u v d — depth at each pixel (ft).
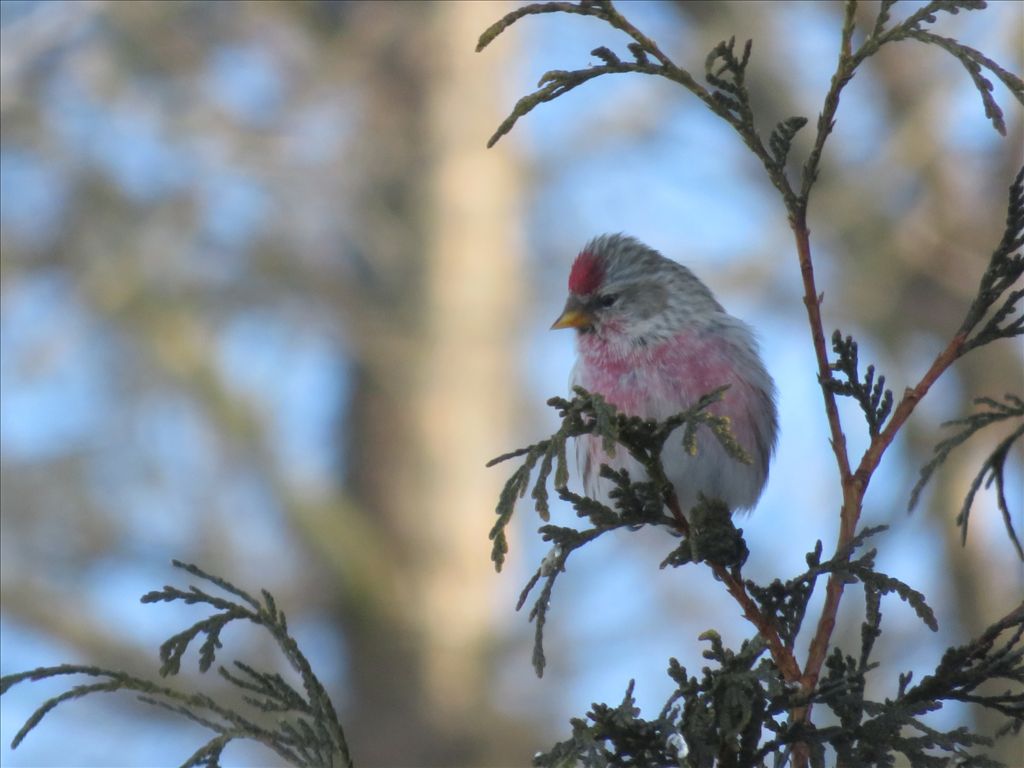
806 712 12.98
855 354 13.69
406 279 53.31
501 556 12.81
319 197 50.88
